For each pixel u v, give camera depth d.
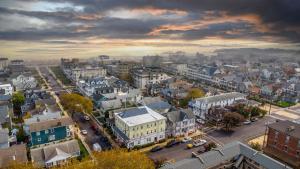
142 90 152.25
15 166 53.34
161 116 79.75
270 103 119.75
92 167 52.25
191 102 106.38
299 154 63.84
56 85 166.12
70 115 100.25
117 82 151.75
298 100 128.12
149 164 53.16
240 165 59.06
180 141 75.88
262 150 72.00
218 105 103.00
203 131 86.12
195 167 52.66
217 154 57.66
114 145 74.06
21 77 158.38
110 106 106.69
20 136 77.62
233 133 84.25
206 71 186.75
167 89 134.00
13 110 105.12
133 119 76.19
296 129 68.31
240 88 152.25
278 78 183.62
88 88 129.75
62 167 56.34
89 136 80.56
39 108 96.81
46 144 74.69
